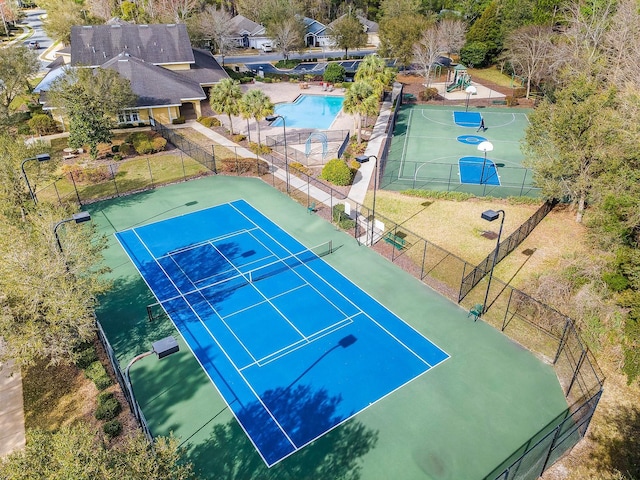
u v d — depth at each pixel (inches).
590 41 2158.0
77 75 1819.6
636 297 882.1
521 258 1212.5
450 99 2669.8
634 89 1448.1
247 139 2023.9
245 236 1331.2
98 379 838.5
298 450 735.7
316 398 829.2
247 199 1542.8
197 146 1878.7
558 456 718.5
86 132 1715.1
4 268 804.0
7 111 2070.6
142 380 864.3
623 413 796.0
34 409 806.5
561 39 2394.2
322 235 1333.7
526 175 1689.2
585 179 1242.6
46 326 822.5
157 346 611.2
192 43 3385.8
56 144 1967.3
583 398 824.9
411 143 2014.0
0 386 851.4
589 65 1761.8
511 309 1042.1
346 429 772.0
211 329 990.4
